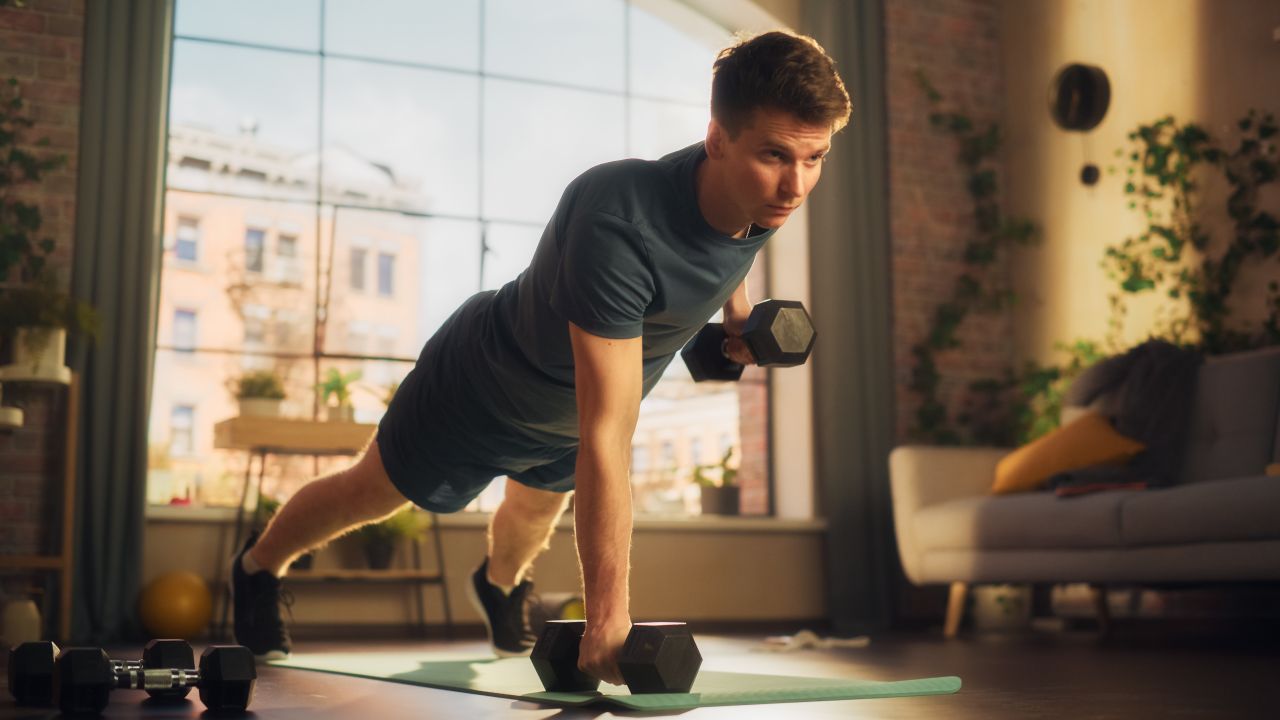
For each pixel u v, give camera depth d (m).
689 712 1.48
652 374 2.00
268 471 5.12
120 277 4.61
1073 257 5.70
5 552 4.43
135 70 4.70
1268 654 3.04
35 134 4.65
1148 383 4.47
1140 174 5.31
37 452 4.51
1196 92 5.05
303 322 5.31
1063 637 4.29
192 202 5.19
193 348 5.15
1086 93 5.55
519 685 1.94
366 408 5.35
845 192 5.79
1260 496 3.39
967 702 1.66
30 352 4.24
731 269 1.76
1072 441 4.46
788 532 5.69
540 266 1.83
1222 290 4.87
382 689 1.95
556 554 5.20
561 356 1.91
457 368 2.18
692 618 5.45
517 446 2.25
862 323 5.73
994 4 6.35
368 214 5.43
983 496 4.85
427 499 2.37
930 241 6.02
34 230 4.59
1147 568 3.75
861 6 5.98
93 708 1.45
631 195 1.67
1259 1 4.78
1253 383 4.21
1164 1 5.24
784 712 1.48
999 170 6.20
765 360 1.89
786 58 1.48
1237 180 4.84
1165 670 2.47
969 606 5.58
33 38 4.69
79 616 4.40
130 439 4.54
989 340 6.06
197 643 4.43
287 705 1.64
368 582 4.86
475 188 5.59
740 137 1.51
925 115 6.11
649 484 5.75
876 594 5.54
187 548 4.71
